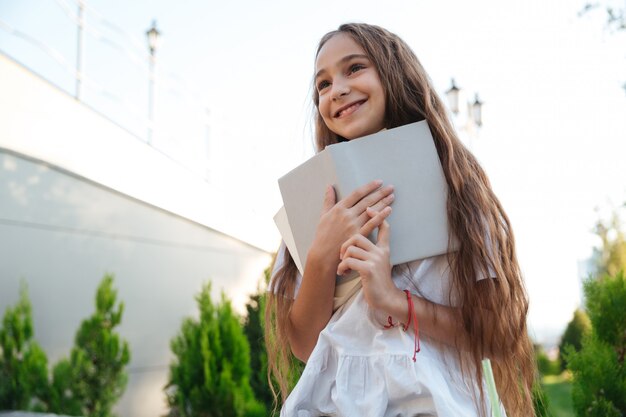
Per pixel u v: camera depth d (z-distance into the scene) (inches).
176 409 193.2
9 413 175.5
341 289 44.6
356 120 46.3
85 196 223.6
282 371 52.6
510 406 44.2
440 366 40.2
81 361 194.4
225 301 201.9
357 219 41.5
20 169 201.6
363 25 48.4
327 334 42.5
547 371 383.2
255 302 218.2
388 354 39.6
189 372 190.2
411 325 40.5
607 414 103.7
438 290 42.1
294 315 46.3
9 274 196.1
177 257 261.3
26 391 181.8
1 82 183.3
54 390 186.1
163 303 251.1
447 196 42.2
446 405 37.2
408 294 39.9
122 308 207.3
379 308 39.2
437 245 41.5
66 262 215.0
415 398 39.0
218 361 190.9
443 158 44.6
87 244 223.1
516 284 44.4
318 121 56.9
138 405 232.5
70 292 214.7
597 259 323.6
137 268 241.8
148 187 247.3
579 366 108.9
